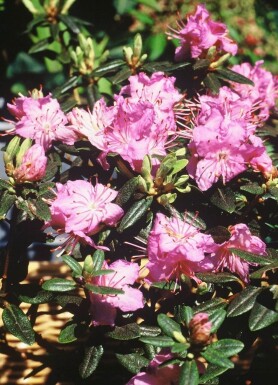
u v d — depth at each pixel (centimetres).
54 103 72
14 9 115
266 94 83
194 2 153
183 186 70
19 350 78
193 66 77
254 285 69
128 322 68
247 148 68
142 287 72
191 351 62
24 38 120
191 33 78
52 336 82
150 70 79
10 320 69
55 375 75
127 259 71
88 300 67
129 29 140
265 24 173
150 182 67
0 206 67
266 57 170
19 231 70
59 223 68
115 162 71
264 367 73
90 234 68
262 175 70
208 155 68
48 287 65
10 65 129
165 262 66
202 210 72
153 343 62
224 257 68
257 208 74
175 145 72
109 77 81
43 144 72
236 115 71
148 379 65
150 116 68
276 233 76
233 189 72
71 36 91
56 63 131
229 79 78
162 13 149
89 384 76
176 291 70
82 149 71
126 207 69
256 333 69
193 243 66
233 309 65
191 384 61
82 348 73
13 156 68
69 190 67
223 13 169
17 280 71
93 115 70
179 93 77
